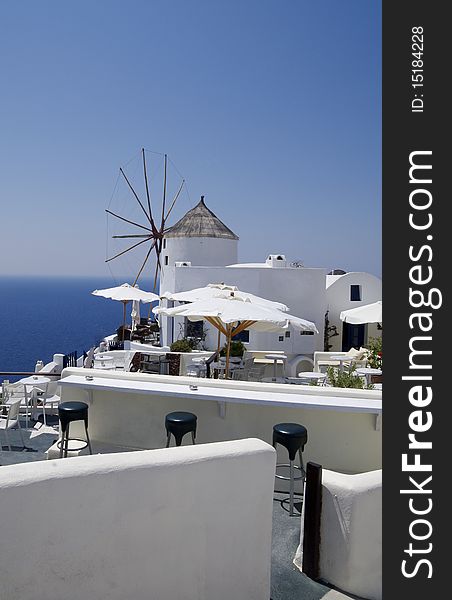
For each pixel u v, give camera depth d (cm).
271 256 2988
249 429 810
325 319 2839
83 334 13162
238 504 475
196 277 2669
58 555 397
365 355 1862
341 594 529
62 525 398
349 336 2967
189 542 452
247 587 488
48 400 1195
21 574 385
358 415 777
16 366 8612
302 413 796
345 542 530
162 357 1580
